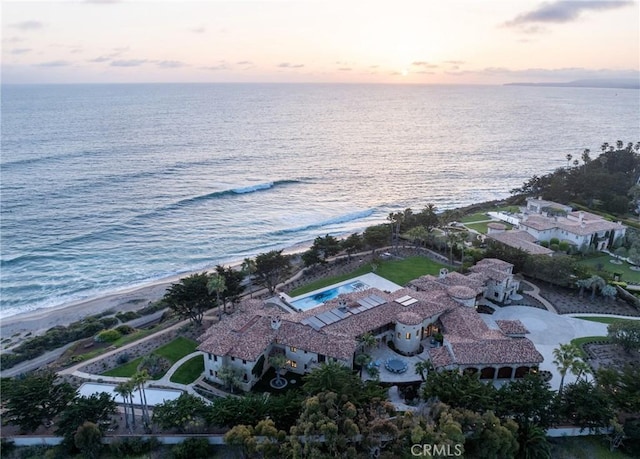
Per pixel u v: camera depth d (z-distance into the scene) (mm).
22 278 99250
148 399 55344
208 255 113375
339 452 41781
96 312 86125
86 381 59594
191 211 144375
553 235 107062
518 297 80562
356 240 96875
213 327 64125
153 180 176500
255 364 56406
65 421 47969
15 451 47844
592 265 95562
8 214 134375
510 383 50375
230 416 47031
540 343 65938
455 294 70125
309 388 48531
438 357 57094
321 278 89688
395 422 44812
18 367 67125
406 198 168875
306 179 190250
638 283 85500
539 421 47344
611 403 48375
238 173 194625
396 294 71688
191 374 60531
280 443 43875
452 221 119875
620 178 140000
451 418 42406
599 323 72062
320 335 59344
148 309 85375
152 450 47281
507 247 94312
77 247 115188
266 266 81250
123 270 104375
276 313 66250
